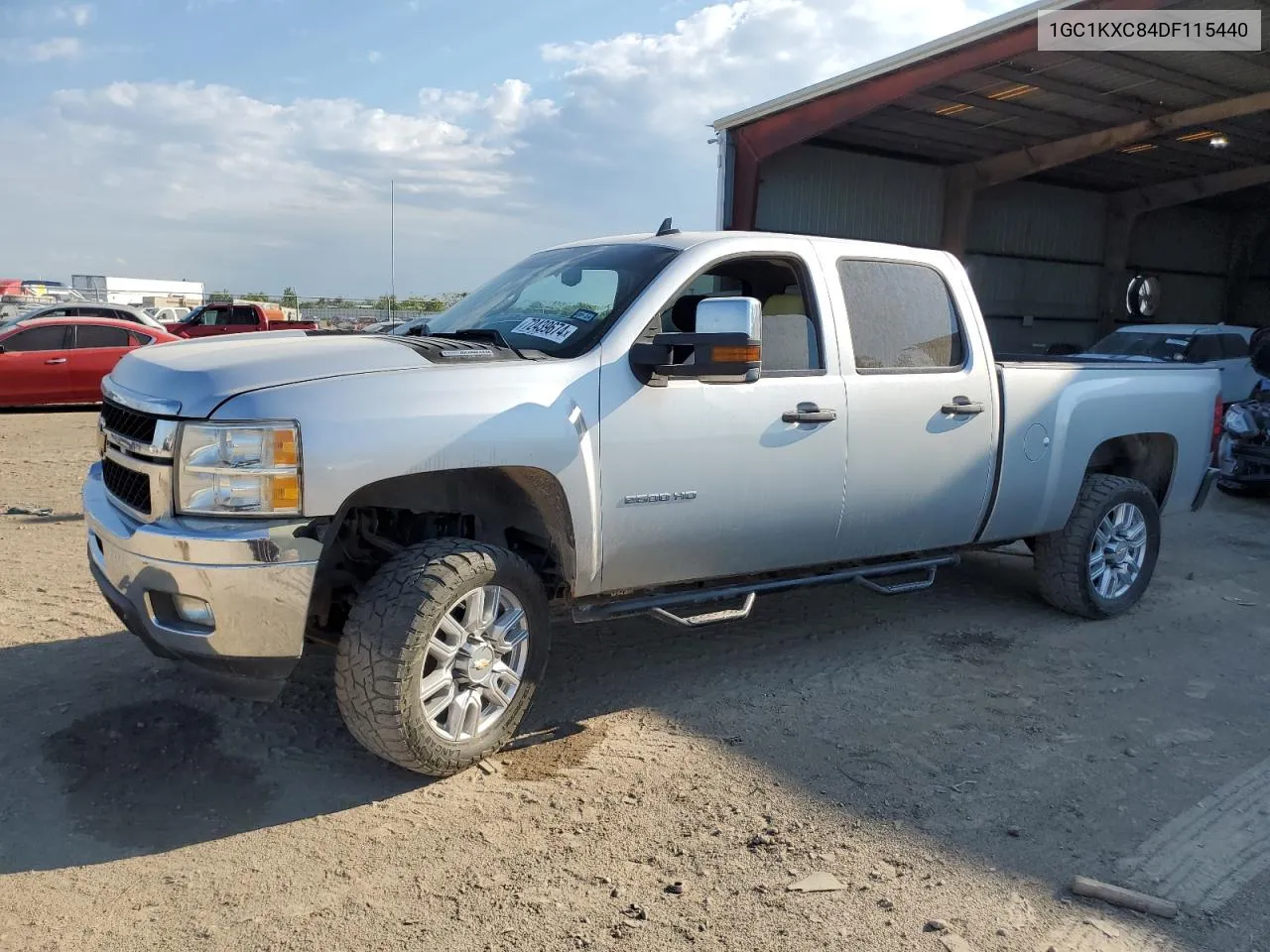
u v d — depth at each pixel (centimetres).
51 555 623
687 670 462
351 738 377
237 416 307
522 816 324
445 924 266
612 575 385
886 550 473
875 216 2005
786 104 1595
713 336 354
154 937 258
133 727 378
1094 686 456
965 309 496
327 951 254
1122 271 2555
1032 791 350
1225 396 1281
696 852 304
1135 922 275
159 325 1908
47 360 1517
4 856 293
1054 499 526
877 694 438
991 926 271
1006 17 1285
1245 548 773
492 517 384
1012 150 1978
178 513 314
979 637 524
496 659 351
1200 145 2031
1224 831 327
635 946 258
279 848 302
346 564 375
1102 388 544
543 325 401
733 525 410
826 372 435
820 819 326
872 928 268
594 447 366
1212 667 487
